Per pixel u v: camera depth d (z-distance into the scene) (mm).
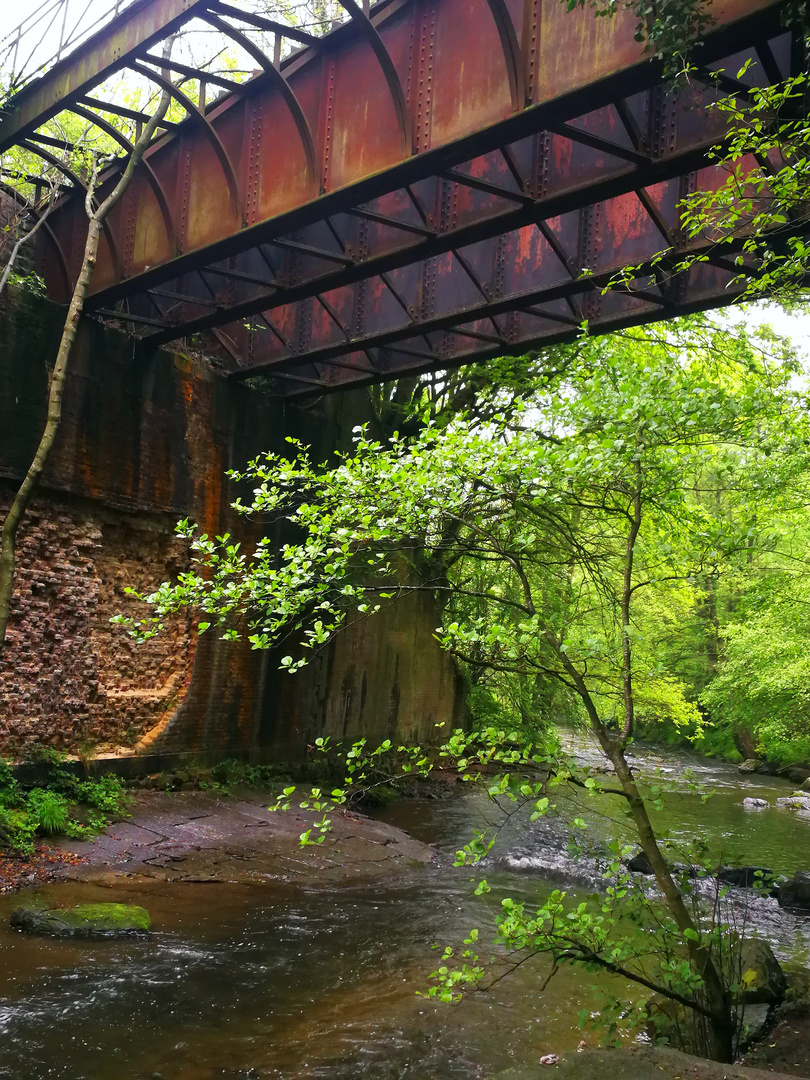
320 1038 6234
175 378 13844
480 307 11914
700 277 11273
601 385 6090
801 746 27516
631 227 11039
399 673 20109
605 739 5520
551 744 5129
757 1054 5727
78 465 12164
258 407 15625
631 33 7270
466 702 23422
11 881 9039
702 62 6887
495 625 5324
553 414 6223
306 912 9445
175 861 10750
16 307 11375
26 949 7301
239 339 15281
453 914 9703
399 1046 6172
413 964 7973
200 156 11414
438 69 8844
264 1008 6691
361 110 9547
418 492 5988
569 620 6000
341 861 11898
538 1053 6176
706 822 16922
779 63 8148
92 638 12602
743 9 6363
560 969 8008
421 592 21062
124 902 9000
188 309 13773
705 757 32594
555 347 14961
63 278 12992
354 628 18453
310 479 7105
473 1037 6391
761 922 10156
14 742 11312
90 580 12531
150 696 13625
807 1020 6414
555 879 11820
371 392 19250
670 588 6922
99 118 10617
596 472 5723
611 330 12391
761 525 6832
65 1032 5914
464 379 19156
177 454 13828
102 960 7309
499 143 8352
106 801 11656
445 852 13266
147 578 13695
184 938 8125
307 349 14281
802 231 8234
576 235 11484
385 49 8664
